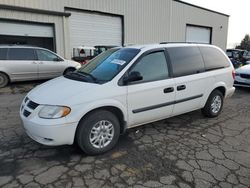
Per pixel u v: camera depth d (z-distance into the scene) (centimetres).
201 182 308
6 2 1246
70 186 296
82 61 1348
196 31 2409
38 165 344
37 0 1339
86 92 357
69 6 1462
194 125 512
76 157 368
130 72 398
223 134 467
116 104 377
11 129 475
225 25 2744
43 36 1378
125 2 1730
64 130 339
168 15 2059
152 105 422
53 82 416
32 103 360
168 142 426
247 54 2059
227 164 353
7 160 357
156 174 324
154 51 437
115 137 391
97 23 1620
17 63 969
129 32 1798
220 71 544
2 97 775
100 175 321
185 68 475
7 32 1261
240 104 710
